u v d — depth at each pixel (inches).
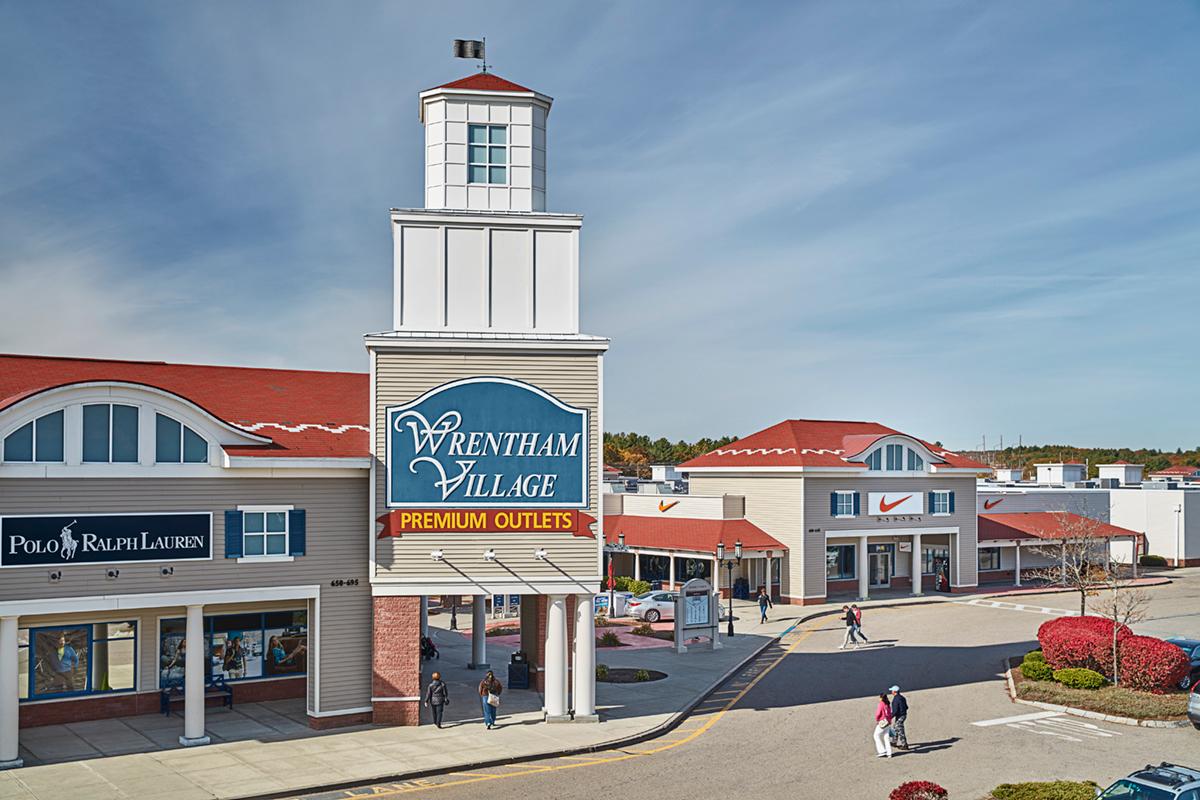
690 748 1125.1
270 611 1332.4
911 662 1672.0
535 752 1079.0
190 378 1368.1
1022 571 2906.0
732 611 2087.8
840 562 2527.1
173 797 920.9
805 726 1230.9
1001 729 1215.6
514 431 1216.8
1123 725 1238.9
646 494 2751.0
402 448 1197.1
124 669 1229.7
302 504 1182.3
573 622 1267.2
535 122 1290.6
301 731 1167.0
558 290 1251.2
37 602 1033.5
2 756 1010.7
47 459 1053.2
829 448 2456.9
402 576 1190.9
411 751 1081.4
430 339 1204.5
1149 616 2167.8
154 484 1104.8
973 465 2635.3
